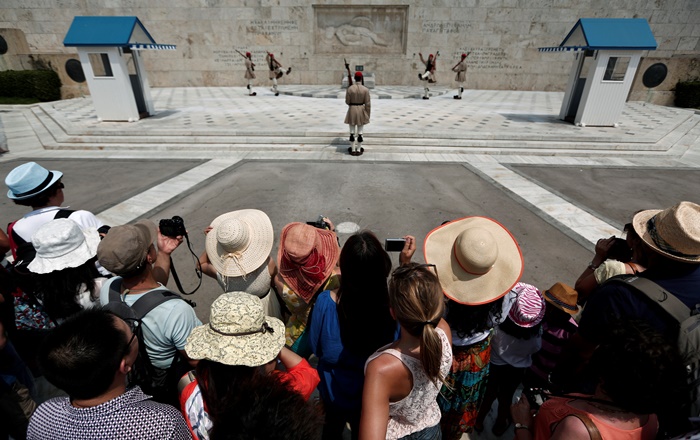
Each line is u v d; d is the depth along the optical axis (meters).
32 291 2.37
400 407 1.63
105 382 1.38
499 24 19.62
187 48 20.55
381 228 5.69
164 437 1.39
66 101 16.11
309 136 10.23
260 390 1.26
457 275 2.11
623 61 10.55
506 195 6.98
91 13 19.75
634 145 9.88
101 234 2.60
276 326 1.77
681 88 16.05
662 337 1.34
